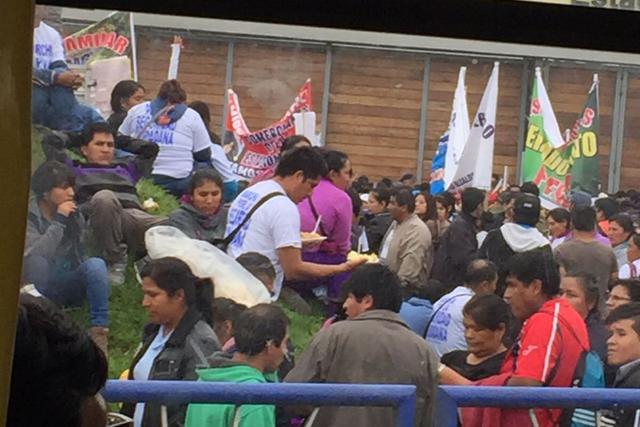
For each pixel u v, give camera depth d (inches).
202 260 163.9
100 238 164.2
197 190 174.9
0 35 39.0
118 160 174.9
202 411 124.1
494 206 188.9
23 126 39.6
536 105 192.2
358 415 130.3
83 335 48.6
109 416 63.7
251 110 187.8
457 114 192.2
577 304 170.2
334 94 188.7
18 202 39.6
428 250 181.6
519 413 133.3
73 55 170.6
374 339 144.3
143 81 176.7
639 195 194.4
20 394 45.6
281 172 176.4
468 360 157.5
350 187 181.0
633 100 196.1
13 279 39.4
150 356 154.0
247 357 150.9
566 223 185.8
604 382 161.0
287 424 133.3
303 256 171.9
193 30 177.5
